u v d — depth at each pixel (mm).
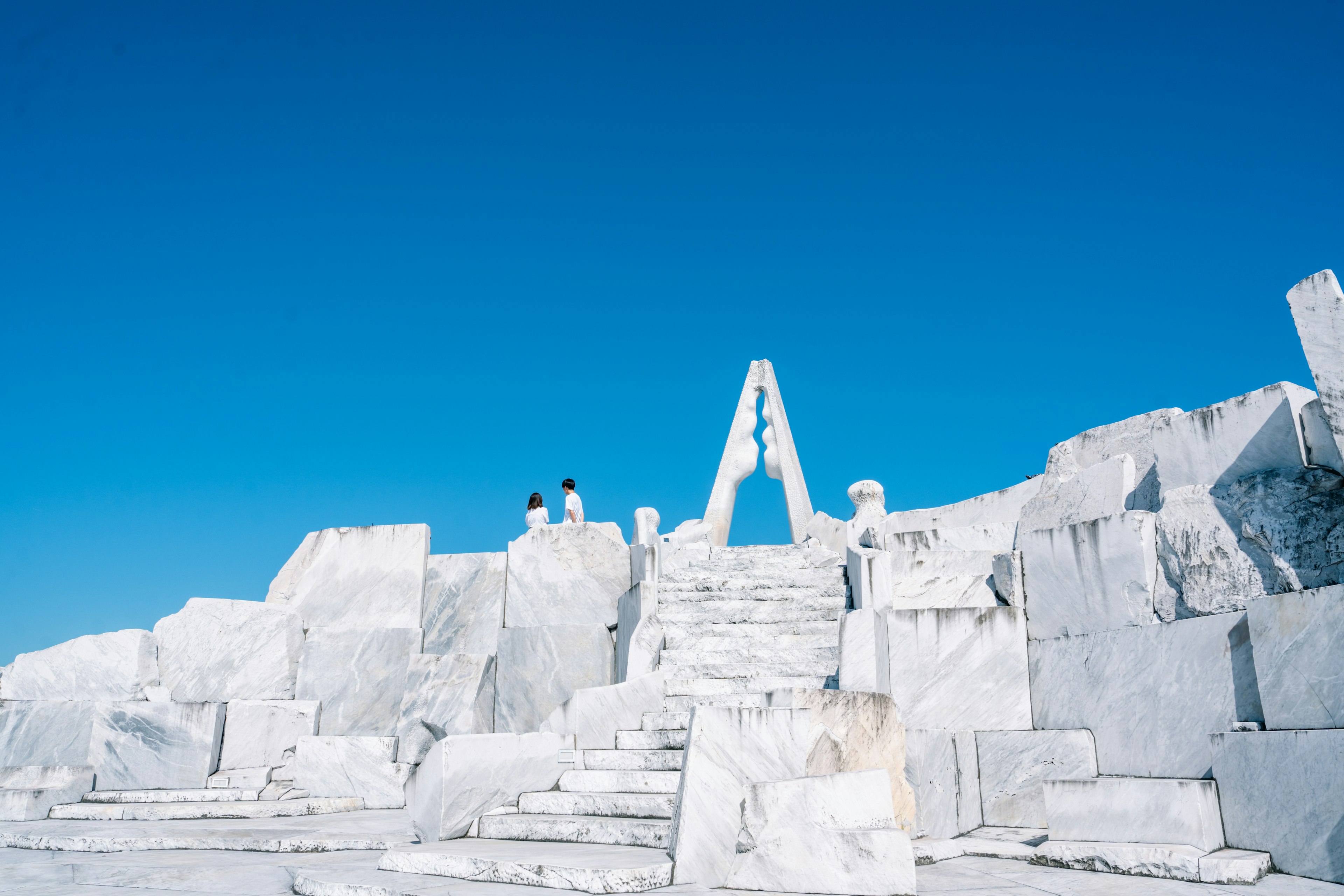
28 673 11508
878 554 9156
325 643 11719
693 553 12562
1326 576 6461
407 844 6664
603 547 11805
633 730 8320
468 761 6992
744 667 9344
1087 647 7910
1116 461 8742
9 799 9328
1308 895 5137
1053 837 6543
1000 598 9039
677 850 5387
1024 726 8234
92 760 10695
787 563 12070
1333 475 6727
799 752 5840
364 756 10297
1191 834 5922
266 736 11062
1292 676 6059
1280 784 5750
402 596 12031
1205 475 7809
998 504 11562
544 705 11117
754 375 19094
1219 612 7004
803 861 5168
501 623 11750
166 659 11680
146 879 6125
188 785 10562
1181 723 7039
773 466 18297
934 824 7129
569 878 5223
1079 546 8188
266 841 7195
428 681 11078
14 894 5730
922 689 8492
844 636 8023
